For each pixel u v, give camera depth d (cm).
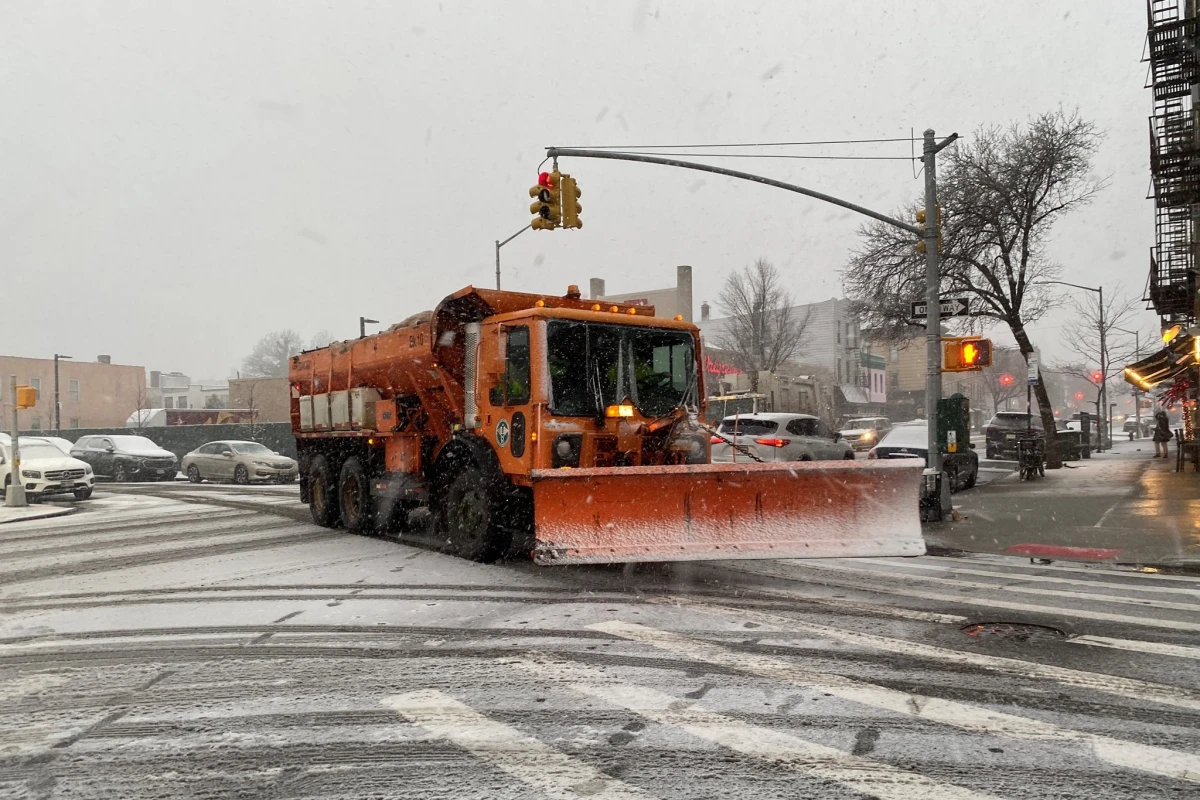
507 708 450
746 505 757
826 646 564
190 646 600
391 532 1208
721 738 401
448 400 987
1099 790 340
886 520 757
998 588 775
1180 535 1066
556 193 1492
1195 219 2000
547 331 843
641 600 721
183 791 355
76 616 716
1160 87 1836
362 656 560
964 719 422
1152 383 3203
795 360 6078
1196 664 516
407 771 371
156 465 2950
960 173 2627
